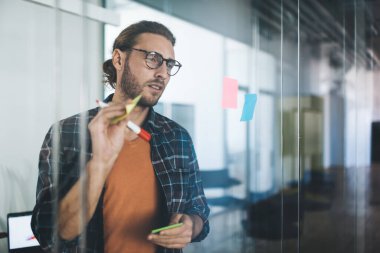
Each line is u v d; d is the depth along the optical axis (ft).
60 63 4.01
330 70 7.80
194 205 3.60
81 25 3.80
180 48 3.81
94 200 3.28
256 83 5.52
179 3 3.89
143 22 3.53
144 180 3.35
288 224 6.61
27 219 4.70
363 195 7.68
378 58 7.37
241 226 5.32
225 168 4.77
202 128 4.14
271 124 6.07
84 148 3.33
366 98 7.54
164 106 3.56
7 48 4.79
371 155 7.61
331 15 7.47
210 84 4.33
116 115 3.35
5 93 4.90
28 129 4.77
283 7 6.40
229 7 4.76
